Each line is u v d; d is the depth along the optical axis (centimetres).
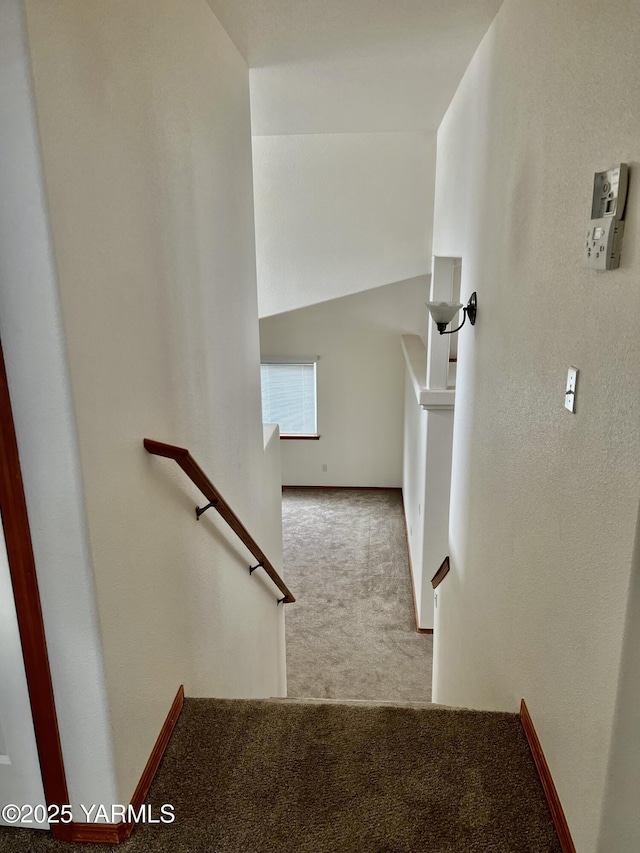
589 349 148
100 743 167
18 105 119
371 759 203
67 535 149
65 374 136
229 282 287
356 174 508
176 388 211
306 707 226
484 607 279
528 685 207
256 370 357
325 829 178
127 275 167
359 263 525
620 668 132
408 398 802
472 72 311
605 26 137
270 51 297
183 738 211
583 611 154
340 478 944
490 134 264
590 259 142
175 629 215
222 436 277
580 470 155
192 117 225
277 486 465
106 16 151
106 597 160
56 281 130
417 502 649
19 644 159
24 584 153
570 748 165
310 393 911
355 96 378
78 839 175
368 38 278
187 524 226
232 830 178
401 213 514
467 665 322
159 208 192
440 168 470
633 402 124
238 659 314
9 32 116
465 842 174
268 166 511
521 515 213
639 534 123
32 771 171
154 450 182
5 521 149
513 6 222
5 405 140
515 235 220
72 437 141
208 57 245
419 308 841
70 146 134
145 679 189
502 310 240
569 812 166
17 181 124
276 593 443
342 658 575
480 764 200
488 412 267
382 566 730
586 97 149
